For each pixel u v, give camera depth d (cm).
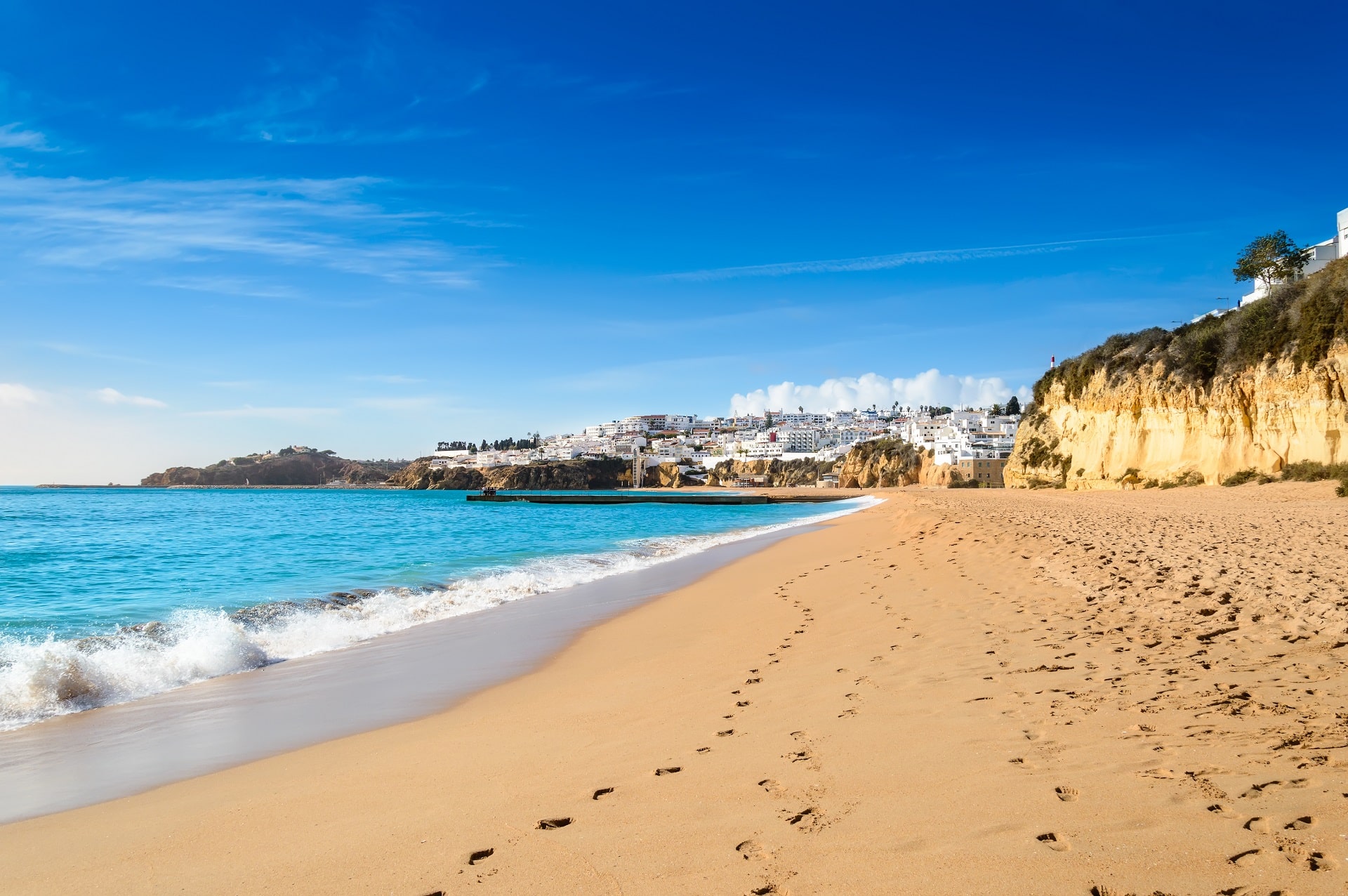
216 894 423
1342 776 450
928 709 677
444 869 433
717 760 591
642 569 2283
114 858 484
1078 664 791
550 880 410
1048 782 484
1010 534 2191
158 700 926
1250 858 371
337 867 445
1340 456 4297
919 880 376
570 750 652
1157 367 5981
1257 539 1625
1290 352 4669
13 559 2852
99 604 1739
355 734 770
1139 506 3525
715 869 408
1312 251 6844
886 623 1139
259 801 579
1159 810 430
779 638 1123
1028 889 360
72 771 679
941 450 15838
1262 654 754
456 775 605
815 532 3516
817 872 395
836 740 612
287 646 1239
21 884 452
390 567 2400
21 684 895
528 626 1388
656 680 920
